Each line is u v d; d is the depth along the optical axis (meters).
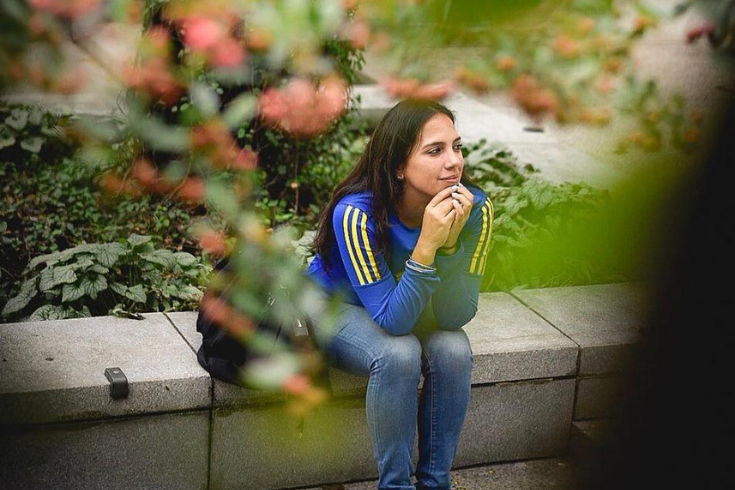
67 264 4.02
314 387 3.16
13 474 3.02
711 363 1.44
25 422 2.98
